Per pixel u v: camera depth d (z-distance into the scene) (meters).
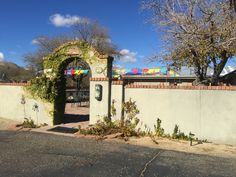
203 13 16.11
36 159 9.98
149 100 14.33
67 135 14.31
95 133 14.30
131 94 14.80
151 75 32.03
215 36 15.44
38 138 13.49
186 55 16.64
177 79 30.94
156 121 14.12
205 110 13.16
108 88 15.27
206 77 17.59
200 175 8.71
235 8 15.77
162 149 11.84
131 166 9.40
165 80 31.81
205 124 13.15
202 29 15.66
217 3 16.06
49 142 12.66
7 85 18.31
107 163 9.67
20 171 8.70
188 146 12.35
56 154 10.67
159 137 13.76
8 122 17.27
